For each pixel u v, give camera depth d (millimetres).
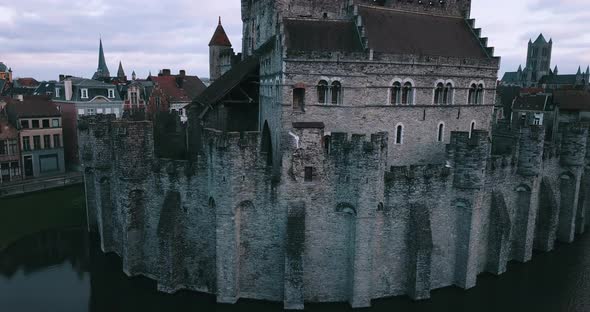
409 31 54531
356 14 50656
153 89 107875
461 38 58250
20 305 40344
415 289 41000
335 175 38750
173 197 41625
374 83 47625
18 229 59156
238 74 60844
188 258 42406
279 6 53094
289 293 38719
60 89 93750
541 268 48938
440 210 42344
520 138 47562
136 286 43469
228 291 39781
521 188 48500
